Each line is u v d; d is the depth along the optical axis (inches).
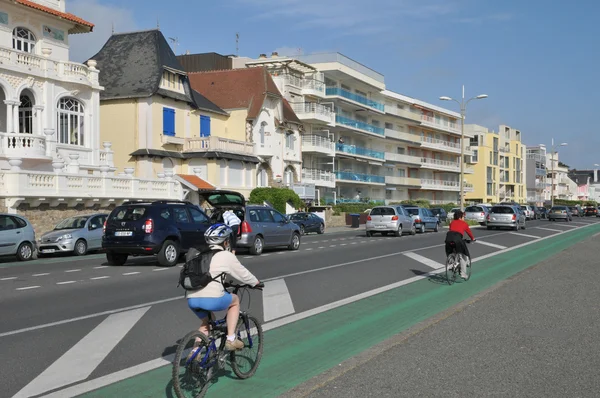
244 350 248.8
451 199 3757.4
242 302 438.0
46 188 1007.6
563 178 6151.6
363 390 226.2
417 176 3321.9
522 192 4781.0
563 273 588.1
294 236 932.0
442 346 294.2
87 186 1091.3
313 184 2105.1
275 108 1943.9
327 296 468.4
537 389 225.8
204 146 1624.0
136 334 334.6
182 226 713.6
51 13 1222.3
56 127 1211.2
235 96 1862.7
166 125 1574.8
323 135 2384.4
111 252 706.2
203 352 222.1
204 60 2298.2
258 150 1854.1
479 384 232.1
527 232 1448.1
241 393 231.0
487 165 4074.8
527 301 424.5
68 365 270.8
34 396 228.2
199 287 227.9
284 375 254.8
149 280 568.7
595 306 402.9
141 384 242.7
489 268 669.9
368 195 2829.7
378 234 1406.3
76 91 1251.2
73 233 861.2
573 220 2516.0
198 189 1499.8
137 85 1541.6
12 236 765.3
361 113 2753.4
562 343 298.8
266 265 693.3
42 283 546.3
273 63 2217.0
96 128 1307.8
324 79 2479.1
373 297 464.8
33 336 328.5
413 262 730.8
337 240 1191.6
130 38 1651.1
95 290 502.3
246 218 825.5
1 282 553.3
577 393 221.0
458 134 3676.2
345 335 332.8
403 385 231.8
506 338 310.0
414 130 3284.9
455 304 422.6
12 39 1178.6
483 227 1734.7
